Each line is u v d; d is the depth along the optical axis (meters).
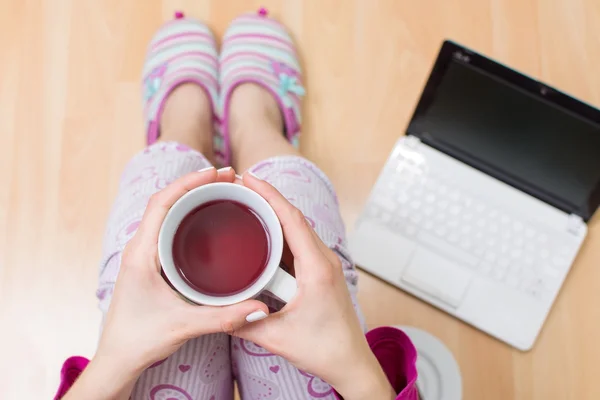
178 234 0.43
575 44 0.96
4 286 0.90
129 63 0.95
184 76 0.90
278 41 0.94
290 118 0.92
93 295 0.90
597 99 0.94
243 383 0.63
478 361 0.90
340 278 0.46
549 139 0.83
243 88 0.90
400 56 0.96
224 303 0.40
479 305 0.89
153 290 0.44
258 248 0.43
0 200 0.92
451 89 0.84
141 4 0.97
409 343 0.55
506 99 0.82
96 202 0.92
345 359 0.46
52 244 0.91
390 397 0.50
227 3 0.98
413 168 0.91
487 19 0.96
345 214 0.93
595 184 0.84
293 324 0.44
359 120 0.95
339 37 0.97
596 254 0.91
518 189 0.89
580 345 0.90
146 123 0.92
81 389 0.46
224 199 0.43
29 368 0.88
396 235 0.90
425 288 0.89
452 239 0.89
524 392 0.89
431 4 0.97
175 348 0.44
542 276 0.88
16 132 0.93
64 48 0.95
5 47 0.94
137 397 0.57
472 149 0.88
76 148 0.93
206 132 0.90
